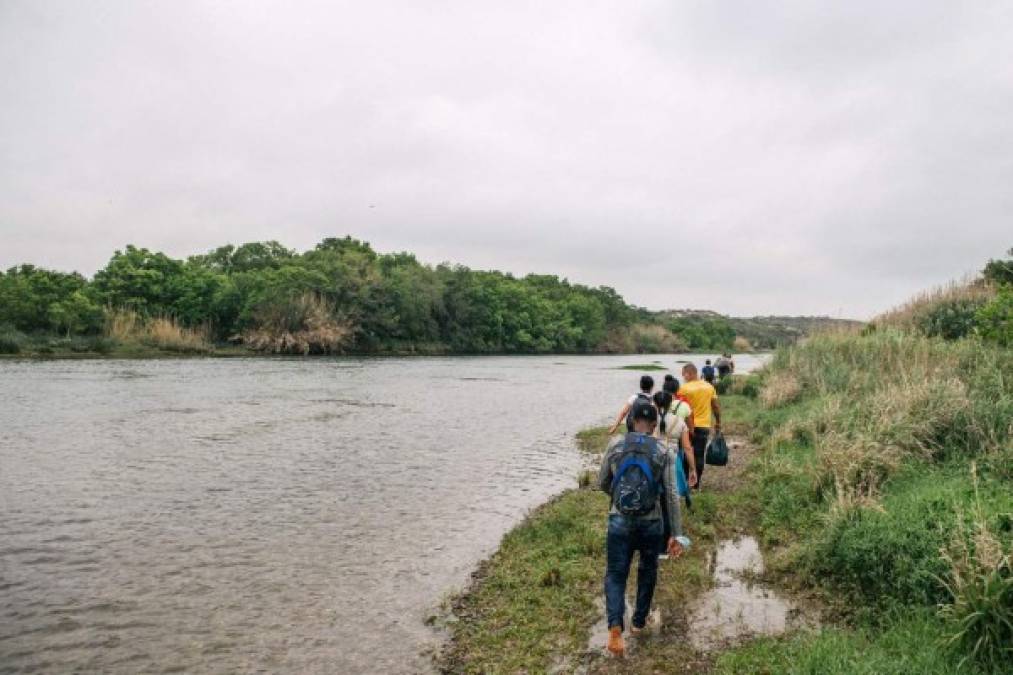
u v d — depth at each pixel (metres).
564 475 13.74
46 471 13.07
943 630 5.25
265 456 15.09
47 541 8.96
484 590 7.31
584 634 6.12
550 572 7.46
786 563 7.50
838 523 7.43
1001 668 4.76
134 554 8.49
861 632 5.53
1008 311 15.80
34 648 5.92
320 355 80.75
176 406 23.89
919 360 15.81
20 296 61.50
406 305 96.31
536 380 45.84
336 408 24.81
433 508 10.94
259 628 6.38
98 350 60.06
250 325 78.44
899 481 8.93
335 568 8.07
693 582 7.27
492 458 15.49
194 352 67.75
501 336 116.62
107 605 6.90
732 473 12.32
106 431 17.97
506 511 10.82
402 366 60.00
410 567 8.12
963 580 5.42
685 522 9.29
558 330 130.12
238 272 92.44
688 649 5.76
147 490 11.77
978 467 8.83
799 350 23.52
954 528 6.27
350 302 88.12
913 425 10.22
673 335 162.50
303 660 5.73
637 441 5.79
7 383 31.22
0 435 17.00
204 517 10.20
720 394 27.28
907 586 6.12
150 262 77.75
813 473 9.73
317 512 10.59
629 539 5.72
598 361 90.94
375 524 9.97
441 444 17.33
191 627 6.39
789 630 5.99
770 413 18.06
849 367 18.34
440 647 5.98
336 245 131.38
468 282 115.25
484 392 34.41
